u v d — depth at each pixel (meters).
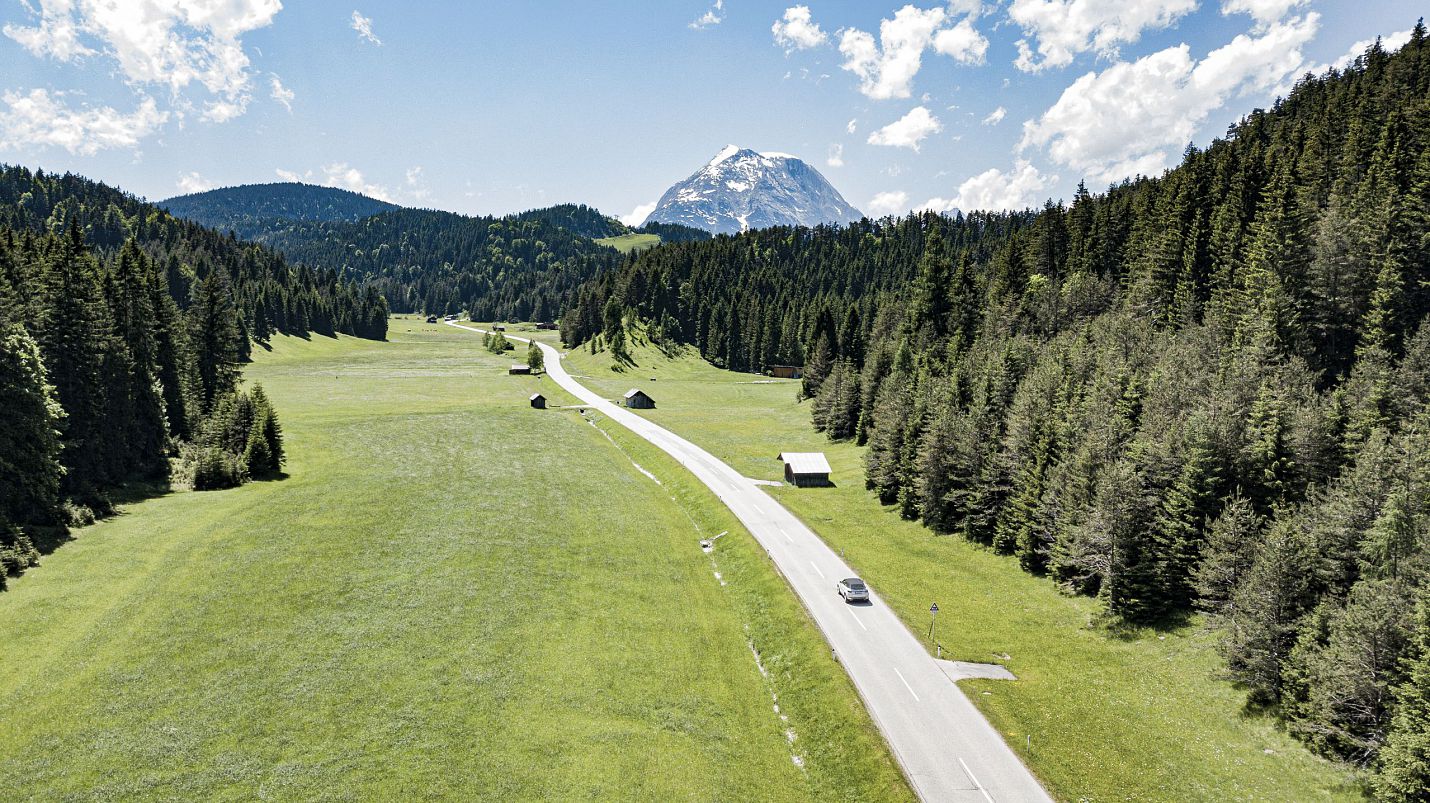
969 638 47.00
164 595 47.91
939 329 121.94
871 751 35.59
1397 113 86.94
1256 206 94.06
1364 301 66.19
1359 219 72.00
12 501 54.38
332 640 44.81
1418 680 29.16
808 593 53.44
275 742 35.25
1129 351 76.50
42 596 45.81
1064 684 41.16
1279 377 56.62
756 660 47.28
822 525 70.19
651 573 59.31
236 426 82.94
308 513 66.62
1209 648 42.22
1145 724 36.97
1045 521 56.47
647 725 38.94
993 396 77.50
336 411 123.00
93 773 32.25
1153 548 48.38
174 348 88.44
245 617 46.50
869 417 106.00
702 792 34.22
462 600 51.41
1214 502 47.53
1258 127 136.25
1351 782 31.09
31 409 54.53
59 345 64.62
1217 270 88.75
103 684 38.28
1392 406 49.81
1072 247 123.44
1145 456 51.16
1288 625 36.78
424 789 32.84
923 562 60.59
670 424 126.44
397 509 70.25
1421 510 36.41
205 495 71.12
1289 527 39.25
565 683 42.12
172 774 32.62
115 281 78.81
